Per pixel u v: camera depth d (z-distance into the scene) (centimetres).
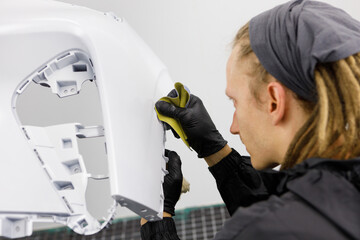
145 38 252
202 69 253
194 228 251
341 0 246
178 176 118
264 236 59
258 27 76
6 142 89
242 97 80
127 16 250
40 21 94
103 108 89
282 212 61
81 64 99
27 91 249
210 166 119
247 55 78
